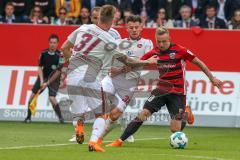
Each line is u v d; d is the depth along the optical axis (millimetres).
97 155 26906
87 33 29906
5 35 47312
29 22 54125
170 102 32625
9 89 47250
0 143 33500
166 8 55781
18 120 47125
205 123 46281
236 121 46094
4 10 57125
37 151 28594
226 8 56156
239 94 46219
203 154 28547
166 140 36438
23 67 47219
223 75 46375
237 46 46312
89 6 55406
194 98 46281
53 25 47062
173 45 32531
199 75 46281
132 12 56375
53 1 56312
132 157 26469
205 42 46469
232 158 27156
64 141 34906
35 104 45906
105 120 30094
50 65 45656
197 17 55188
